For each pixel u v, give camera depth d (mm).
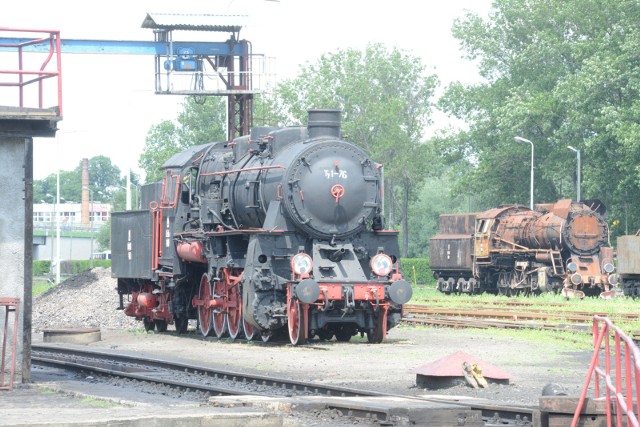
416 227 130000
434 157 113875
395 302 26938
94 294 45219
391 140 105000
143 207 37719
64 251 158875
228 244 29516
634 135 66312
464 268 62875
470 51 92688
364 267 28359
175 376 20891
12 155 19125
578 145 80500
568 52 85000
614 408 12875
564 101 76938
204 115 127812
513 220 58656
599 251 54375
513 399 16938
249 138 30531
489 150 88875
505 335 30172
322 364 22688
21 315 19234
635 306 43312
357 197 28047
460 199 124438
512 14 89125
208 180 32125
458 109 92750
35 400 16859
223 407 15492
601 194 81250
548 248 55031
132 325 39562
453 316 38719
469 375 18406
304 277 26766
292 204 27484
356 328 29188
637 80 69688
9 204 19109
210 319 31594
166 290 34375
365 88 109375
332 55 110625
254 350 26266
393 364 22625
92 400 16688
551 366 22172
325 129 28844
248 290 27469
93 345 29984
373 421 14586
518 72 88688
